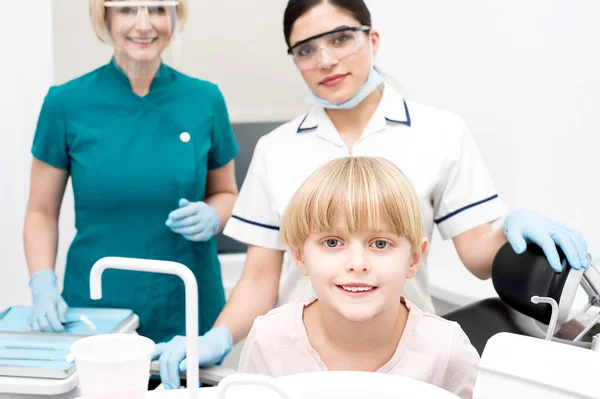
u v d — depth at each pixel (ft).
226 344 3.96
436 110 4.79
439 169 4.54
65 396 3.24
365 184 2.94
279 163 4.68
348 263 2.92
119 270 5.14
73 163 5.16
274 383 1.80
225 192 5.80
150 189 5.10
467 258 4.55
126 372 1.94
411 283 4.54
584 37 6.82
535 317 3.66
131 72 4.92
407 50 7.49
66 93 5.13
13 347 3.53
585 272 3.65
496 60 7.19
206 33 7.68
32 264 5.08
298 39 4.28
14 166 6.65
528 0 6.97
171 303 5.23
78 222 5.23
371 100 4.69
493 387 2.47
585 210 7.00
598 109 6.85
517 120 7.21
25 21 6.60
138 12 4.56
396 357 3.33
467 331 4.20
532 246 3.78
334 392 2.47
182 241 5.23
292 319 3.48
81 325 4.10
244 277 4.71
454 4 7.26
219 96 5.43
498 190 7.40
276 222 4.67
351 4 4.21
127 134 5.12
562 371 2.34
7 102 6.57
